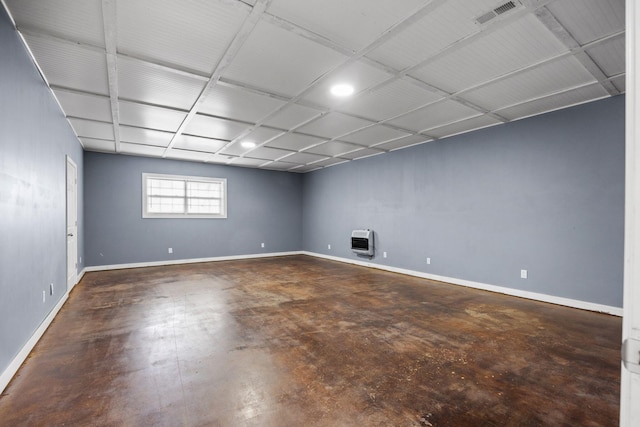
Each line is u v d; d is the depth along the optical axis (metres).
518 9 2.08
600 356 2.51
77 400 1.92
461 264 5.05
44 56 2.64
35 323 2.78
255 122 4.43
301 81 3.14
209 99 3.58
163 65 2.81
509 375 2.22
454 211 5.16
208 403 1.90
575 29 2.30
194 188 7.63
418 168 5.78
